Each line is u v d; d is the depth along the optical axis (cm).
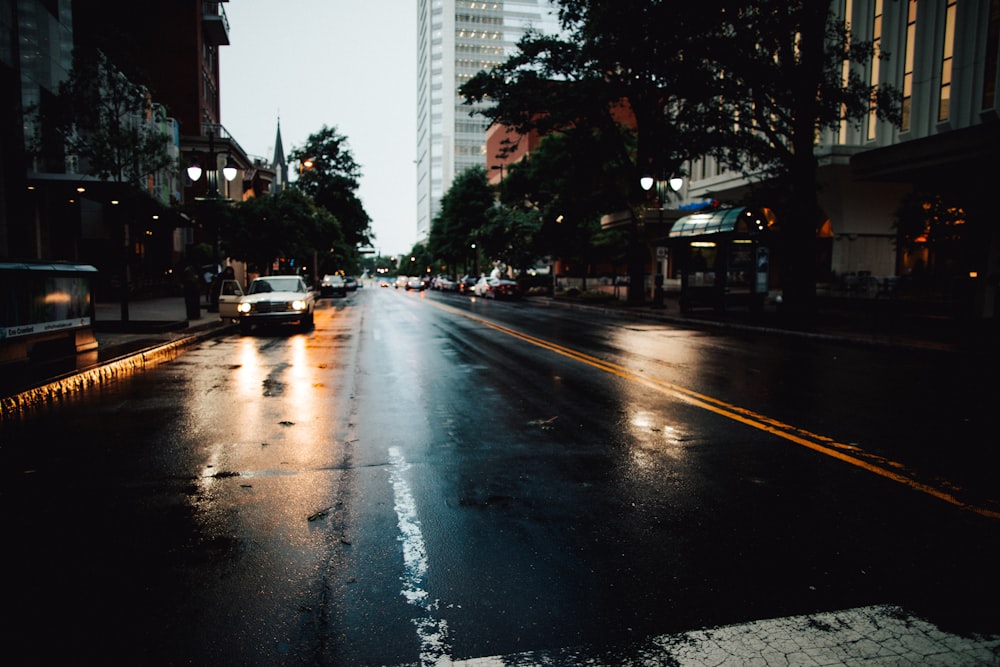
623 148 3106
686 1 1831
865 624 312
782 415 775
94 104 1723
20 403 851
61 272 1128
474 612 324
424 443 650
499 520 447
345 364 1236
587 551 396
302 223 3288
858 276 2966
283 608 328
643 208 3114
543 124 2941
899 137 2683
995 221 1859
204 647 294
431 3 17475
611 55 2098
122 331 1716
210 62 5134
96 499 489
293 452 619
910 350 1417
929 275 2797
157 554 392
